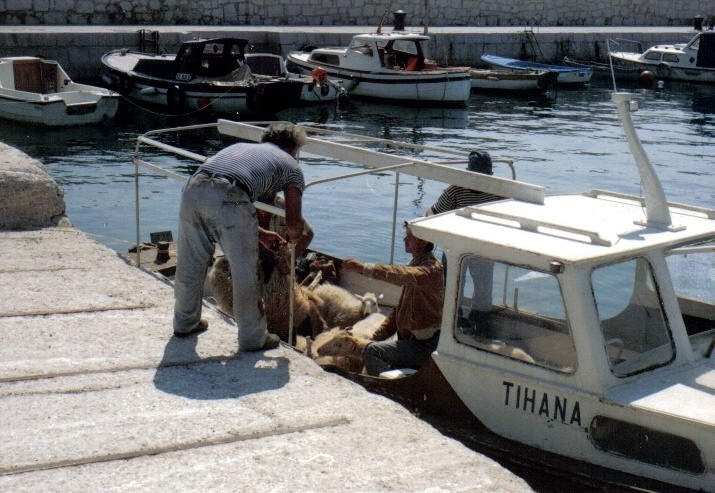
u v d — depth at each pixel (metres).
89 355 5.45
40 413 4.70
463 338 5.20
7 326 5.84
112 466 4.20
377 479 4.16
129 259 7.66
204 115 27.17
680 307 5.64
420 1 42.31
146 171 19.47
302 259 8.09
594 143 24.02
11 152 8.79
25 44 30.25
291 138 5.63
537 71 36.56
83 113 24.73
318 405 4.92
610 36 43.25
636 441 4.61
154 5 36.16
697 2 52.03
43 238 7.81
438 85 30.66
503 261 4.94
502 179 6.03
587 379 4.71
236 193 5.25
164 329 5.93
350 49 31.27
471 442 5.16
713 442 4.34
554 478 4.85
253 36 34.47
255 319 5.54
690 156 22.16
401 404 5.48
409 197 16.44
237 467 4.23
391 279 5.72
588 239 5.00
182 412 4.77
